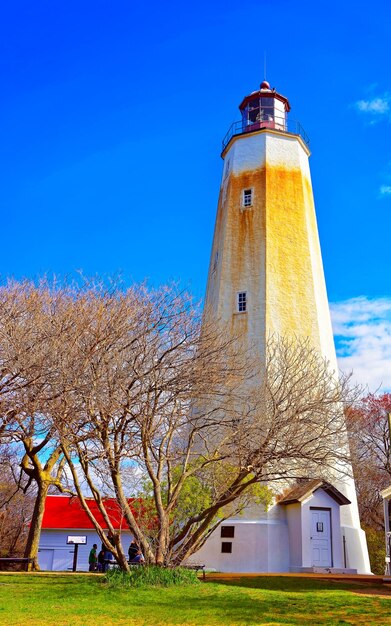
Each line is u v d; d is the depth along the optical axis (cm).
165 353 1589
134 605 1188
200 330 1712
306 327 2881
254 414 1764
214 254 3297
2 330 1628
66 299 1788
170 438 1648
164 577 1476
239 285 2969
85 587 1435
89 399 1427
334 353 3083
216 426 1859
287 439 1614
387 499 2147
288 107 3584
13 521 3781
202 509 1967
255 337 2803
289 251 3028
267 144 3250
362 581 1789
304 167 3338
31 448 2155
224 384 1758
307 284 2981
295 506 2492
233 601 1244
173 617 1067
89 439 1510
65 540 3388
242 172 3234
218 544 2483
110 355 1535
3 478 3647
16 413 1513
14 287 1880
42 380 1490
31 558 2112
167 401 1581
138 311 1659
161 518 1597
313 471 1973
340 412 1783
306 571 2364
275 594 1381
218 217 3388
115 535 1552
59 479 2281
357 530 2662
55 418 1447
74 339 1530
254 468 1617
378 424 3750
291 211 3131
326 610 1155
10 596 1303
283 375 1812
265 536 2452
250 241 3044
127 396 1484
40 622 1016
